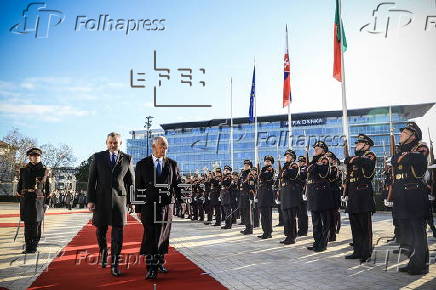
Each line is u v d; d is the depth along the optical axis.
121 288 4.66
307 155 10.10
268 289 4.68
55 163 54.28
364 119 68.19
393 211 5.93
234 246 8.59
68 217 21.12
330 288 4.72
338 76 13.05
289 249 8.12
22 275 5.43
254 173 11.38
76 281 5.05
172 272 5.68
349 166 6.73
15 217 20.23
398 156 5.96
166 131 79.00
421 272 5.52
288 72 17.05
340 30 13.00
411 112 64.56
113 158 6.15
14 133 48.84
